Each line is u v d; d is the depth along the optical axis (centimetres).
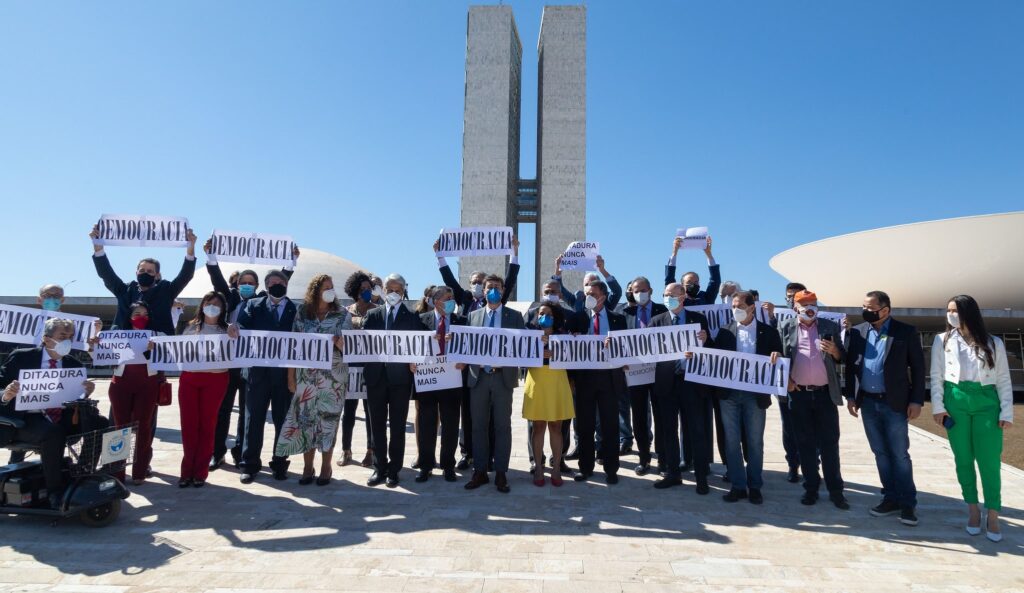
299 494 559
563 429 719
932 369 498
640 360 590
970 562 405
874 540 448
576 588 349
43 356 491
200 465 584
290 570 372
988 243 3097
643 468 661
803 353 554
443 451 618
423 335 595
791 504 546
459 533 447
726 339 581
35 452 459
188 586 346
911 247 3334
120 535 436
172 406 1314
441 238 718
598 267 769
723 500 553
